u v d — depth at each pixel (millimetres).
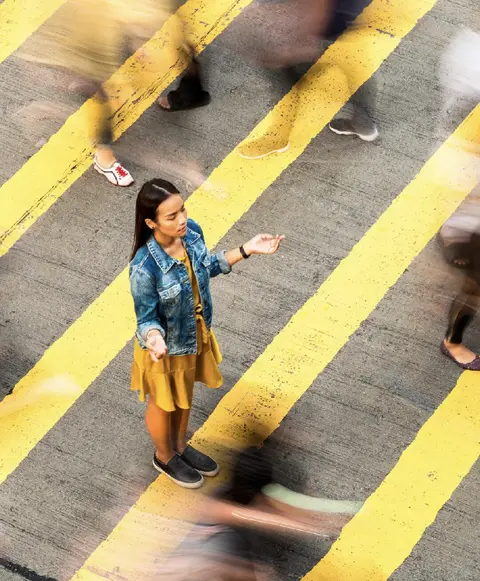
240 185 11086
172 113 11633
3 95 11859
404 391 9703
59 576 8734
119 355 10000
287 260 10531
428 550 8773
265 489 9148
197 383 9805
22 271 10586
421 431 9453
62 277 10523
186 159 11312
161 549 8812
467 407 9578
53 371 9922
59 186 11172
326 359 9922
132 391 9773
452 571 8664
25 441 9484
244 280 10422
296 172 11148
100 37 11578
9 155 11414
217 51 12023
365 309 10203
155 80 11859
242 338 10062
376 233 10680
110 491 9195
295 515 8984
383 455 9336
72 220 10922
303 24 11297
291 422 9562
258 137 11414
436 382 9742
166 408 8297
